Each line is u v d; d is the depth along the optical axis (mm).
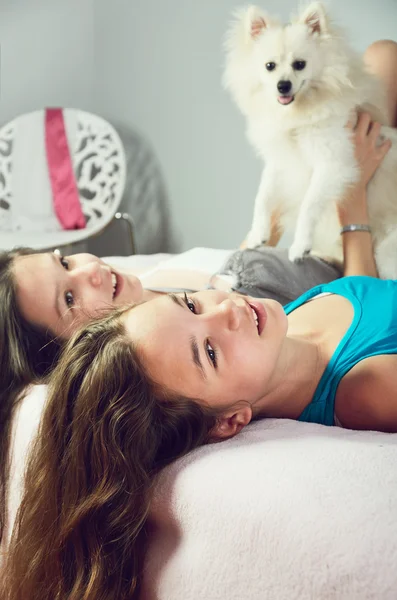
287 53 1722
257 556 734
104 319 1060
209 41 2920
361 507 709
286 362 1099
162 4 3053
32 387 1195
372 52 2064
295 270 1628
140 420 938
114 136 3143
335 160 1713
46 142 3209
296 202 1892
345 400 1069
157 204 3328
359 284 1293
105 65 3361
